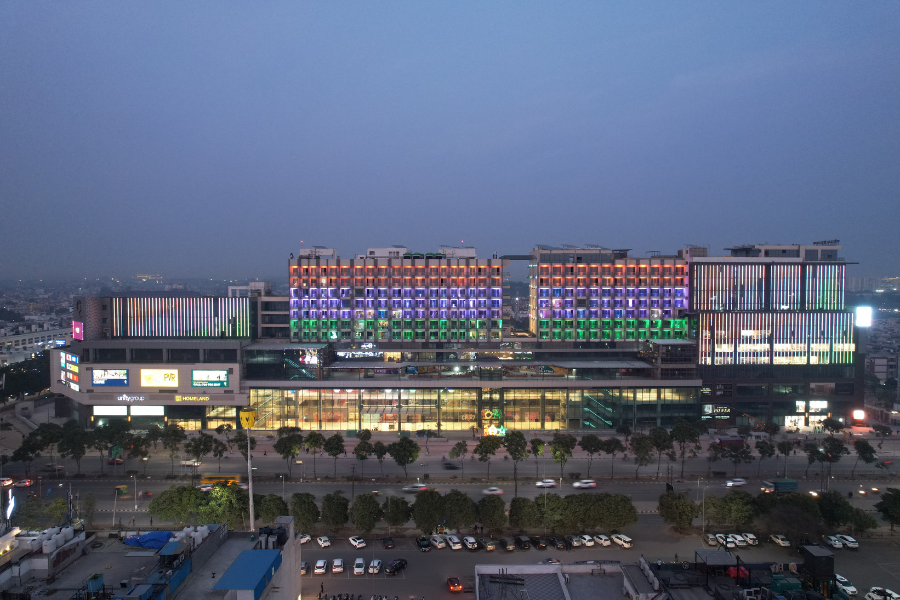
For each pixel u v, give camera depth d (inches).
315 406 7066.9
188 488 3991.1
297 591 2391.7
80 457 5428.2
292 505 3944.4
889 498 4190.5
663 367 7268.7
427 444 6437.0
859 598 3366.1
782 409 7578.7
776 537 4025.6
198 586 1918.1
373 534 4200.3
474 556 3860.7
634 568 2667.3
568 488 5118.1
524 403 7214.6
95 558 2213.3
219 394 6968.5
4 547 2117.4
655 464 5812.0
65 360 7465.6
